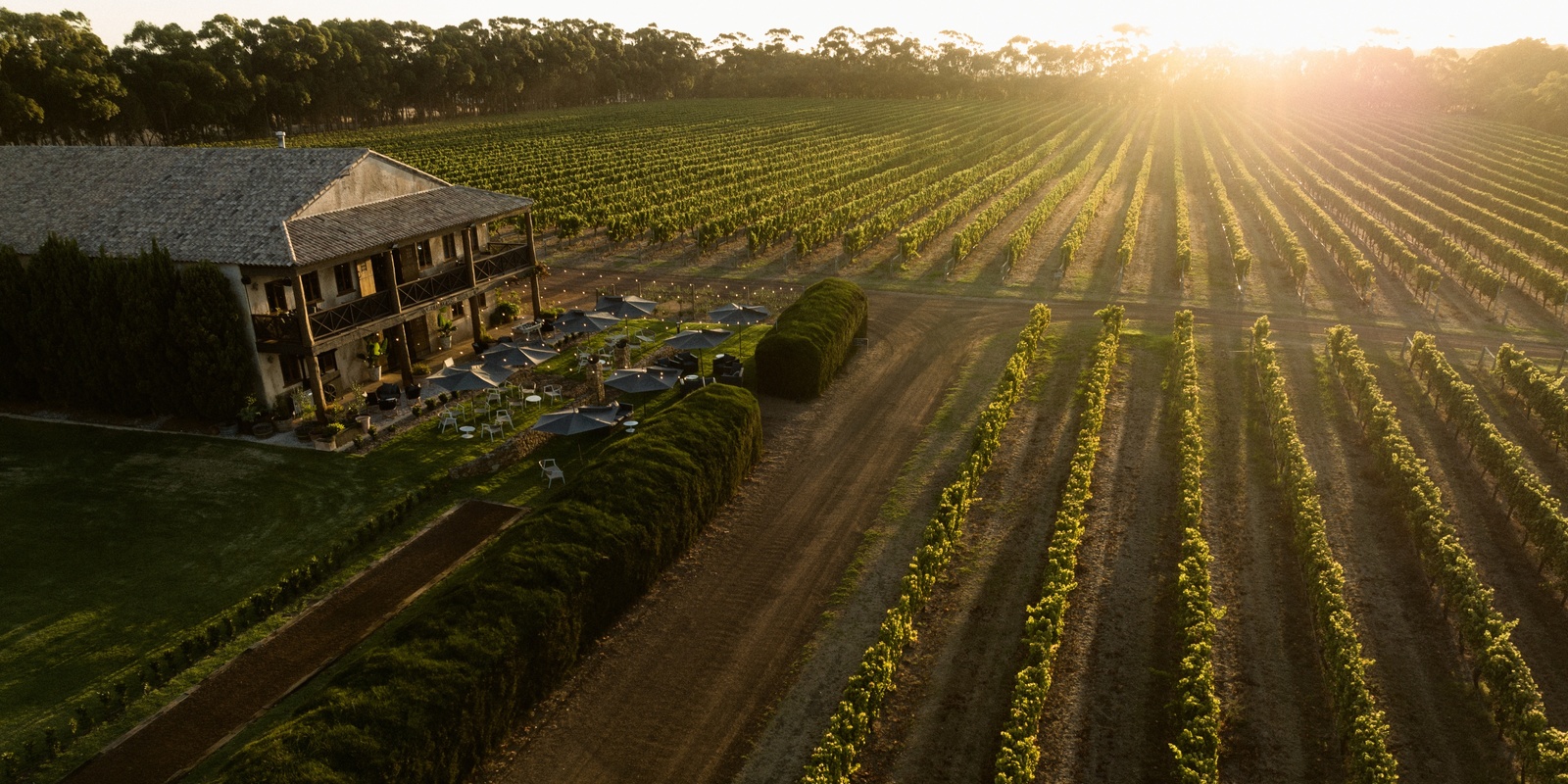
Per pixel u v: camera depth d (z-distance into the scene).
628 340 41.38
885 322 44.66
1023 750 15.63
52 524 25.14
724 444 26.12
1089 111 197.12
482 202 40.47
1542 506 22.84
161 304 30.09
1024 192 78.06
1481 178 88.12
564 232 60.81
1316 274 54.22
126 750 16.97
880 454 29.94
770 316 46.47
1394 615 20.98
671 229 61.81
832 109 193.75
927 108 198.12
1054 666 19.14
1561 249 55.06
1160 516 25.48
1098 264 56.66
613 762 16.78
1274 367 33.81
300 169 34.34
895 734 17.42
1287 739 17.19
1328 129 149.88
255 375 31.34
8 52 83.75
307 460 29.41
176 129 121.88
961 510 24.94
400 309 34.78
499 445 30.45
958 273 54.59
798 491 27.41
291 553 23.98
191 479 27.92
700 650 20.00
